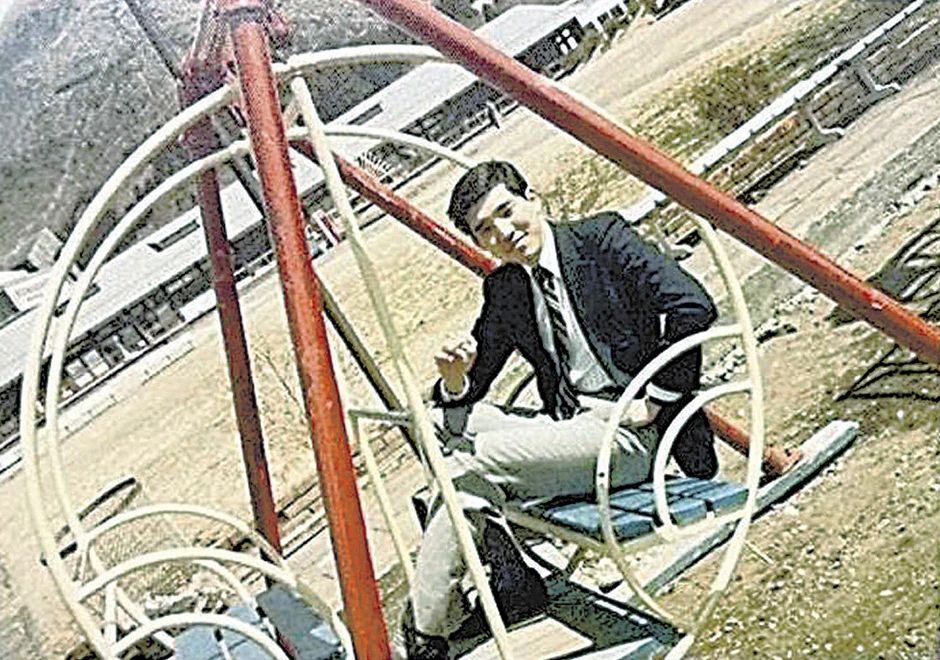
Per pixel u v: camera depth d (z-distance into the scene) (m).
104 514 7.62
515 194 2.91
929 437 4.65
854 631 3.70
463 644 2.94
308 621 3.37
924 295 6.17
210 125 4.10
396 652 2.82
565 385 2.94
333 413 2.60
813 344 6.28
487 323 3.02
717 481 2.88
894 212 7.80
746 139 10.02
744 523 2.87
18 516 15.09
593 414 2.82
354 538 2.58
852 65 10.61
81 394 21.62
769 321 6.90
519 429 2.79
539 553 3.78
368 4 3.26
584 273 2.86
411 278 15.04
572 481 2.78
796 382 5.88
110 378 22.03
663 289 2.72
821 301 6.86
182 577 7.46
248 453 4.42
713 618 4.12
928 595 3.70
